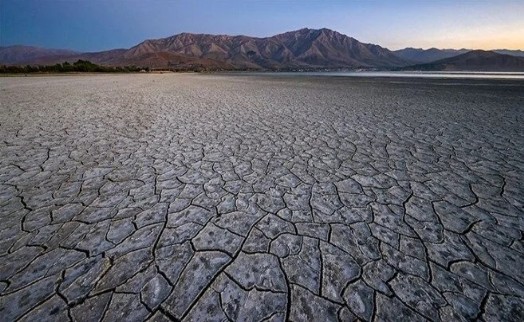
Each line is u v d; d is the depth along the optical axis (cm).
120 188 263
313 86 1614
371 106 770
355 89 1362
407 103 830
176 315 131
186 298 140
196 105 805
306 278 154
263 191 261
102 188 262
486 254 174
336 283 151
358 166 325
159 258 168
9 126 503
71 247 176
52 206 227
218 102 874
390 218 215
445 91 1209
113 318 128
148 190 260
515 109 704
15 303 135
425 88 1388
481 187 266
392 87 1475
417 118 594
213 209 227
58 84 1692
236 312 133
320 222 210
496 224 206
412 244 184
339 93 1158
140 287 146
